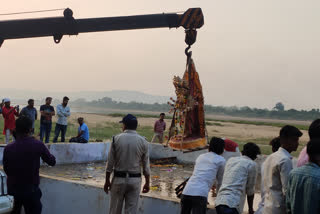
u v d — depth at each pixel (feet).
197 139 22.30
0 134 59.88
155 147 45.09
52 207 22.25
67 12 21.88
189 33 22.80
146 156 18.93
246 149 17.22
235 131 129.08
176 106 23.02
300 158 14.52
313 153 12.64
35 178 17.83
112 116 180.65
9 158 17.44
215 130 128.47
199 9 22.54
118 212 18.57
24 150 17.47
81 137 43.29
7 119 43.88
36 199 17.87
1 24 21.71
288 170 14.51
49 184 22.36
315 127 14.47
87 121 125.18
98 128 90.58
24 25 21.83
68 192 21.70
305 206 12.35
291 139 15.08
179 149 22.39
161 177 34.71
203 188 17.22
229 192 16.07
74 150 39.09
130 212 18.49
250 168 16.40
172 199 19.17
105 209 20.42
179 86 22.58
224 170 17.37
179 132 22.74
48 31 22.15
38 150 17.74
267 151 54.75
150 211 19.53
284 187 14.48
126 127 18.90
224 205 15.90
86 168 37.04
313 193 12.17
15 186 17.49
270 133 128.16
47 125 45.73
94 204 20.80
